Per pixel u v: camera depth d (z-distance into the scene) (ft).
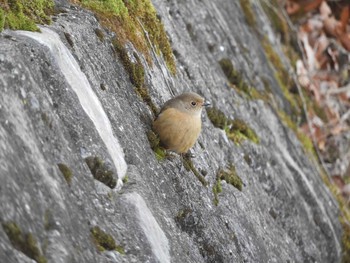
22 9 22.76
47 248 16.53
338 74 61.57
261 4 56.90
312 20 62.54
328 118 58.70
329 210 44.68
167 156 27.45
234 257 28.07
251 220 32.45
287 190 39.60
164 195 25.00
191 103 27.50
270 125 43.57
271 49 52.65
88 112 21.53
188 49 37.40
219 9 45.83
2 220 15.42
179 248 23.07
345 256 44.16
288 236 37.63
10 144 16.85
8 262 14.98
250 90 43.52
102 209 19.85
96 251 18.47
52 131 19.10
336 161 56.80
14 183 16.26
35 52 20.04
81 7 26.89
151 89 29.07
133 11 30.99
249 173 36.52
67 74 21.22
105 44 26.27
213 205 29.04
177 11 38.83
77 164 19.72
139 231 20.42
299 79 58.03
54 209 17.35
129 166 23.35
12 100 17.79
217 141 34.83
